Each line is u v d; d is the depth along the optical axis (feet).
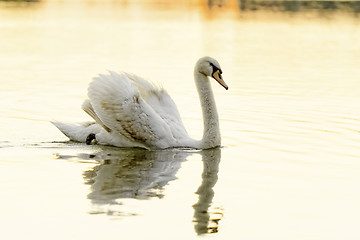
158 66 94.73
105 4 221.66
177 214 35.12
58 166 44.42
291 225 33.83
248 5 224.53
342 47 122.42
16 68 90.74
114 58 102.78
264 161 46.47
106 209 35.65
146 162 46.06
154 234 32.19
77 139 51.90
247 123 58.59
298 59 105.70
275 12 198.90
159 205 36.52
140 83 52.26
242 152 49.08
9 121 57.98
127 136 49.83
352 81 83.92
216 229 33.06
